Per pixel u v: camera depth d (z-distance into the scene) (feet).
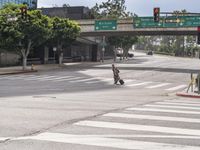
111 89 100.37
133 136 33.04
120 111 49.29
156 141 31.22
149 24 210.38
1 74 151.84
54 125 37.70
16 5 174.29
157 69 200.64
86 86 108.99
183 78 149.89
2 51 194.90
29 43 174.09
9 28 167.63
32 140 30.83
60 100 64.44
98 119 41.93
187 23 203.21
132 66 226.99
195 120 42.63
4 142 30.12
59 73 164.66
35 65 219.00
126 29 216.33
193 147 29.35
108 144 29.86
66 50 276.00
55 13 311.27
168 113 48.19
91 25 223.30
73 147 28.73
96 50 307.99
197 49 521.65
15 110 48.93
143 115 45.80
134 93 87.10
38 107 52.70
